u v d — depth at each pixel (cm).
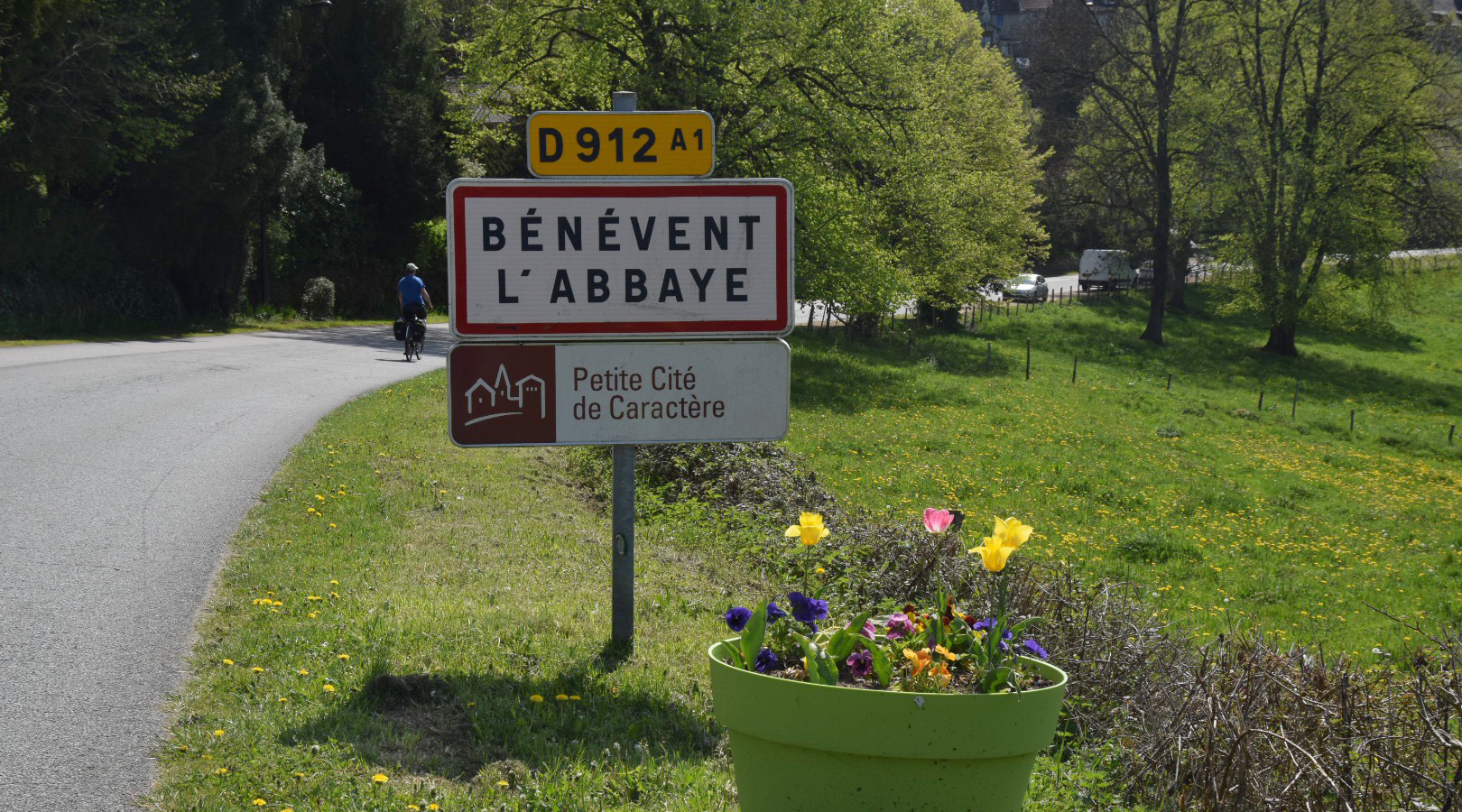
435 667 497
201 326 3028
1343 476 2370
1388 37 4503
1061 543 1469
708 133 536
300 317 3678
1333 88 4622
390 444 1123
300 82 4075
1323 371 4966
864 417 2394
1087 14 4822
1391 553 1631
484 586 649
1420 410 4269
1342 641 1127
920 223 3203
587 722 454
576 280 527
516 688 482
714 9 2380
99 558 651
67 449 992
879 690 282
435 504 863
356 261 4262
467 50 2770
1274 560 1516
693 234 532
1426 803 465
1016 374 3741
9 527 713
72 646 502
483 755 411
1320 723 505
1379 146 4616
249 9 3112
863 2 2598
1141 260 6234
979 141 4438
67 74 2494
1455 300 7325
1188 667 585
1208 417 3183
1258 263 4644
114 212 2906
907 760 280
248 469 947
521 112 2947
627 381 532
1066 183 5272
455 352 523
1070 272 8675
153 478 891
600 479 1121
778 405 540
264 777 373
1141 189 5238
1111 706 571
